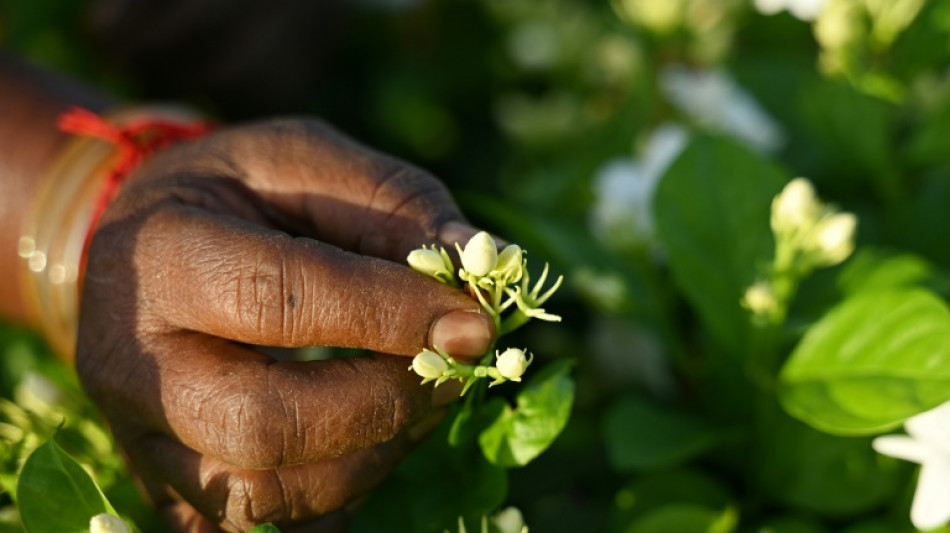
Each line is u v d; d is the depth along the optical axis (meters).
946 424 0.49
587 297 0.58
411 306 0.44
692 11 0.72
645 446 0.54
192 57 0.79
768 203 0.56
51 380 0.54
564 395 0.47
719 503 0.54
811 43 0.78
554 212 0.69
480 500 0.48
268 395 0.44
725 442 0.55
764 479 0.54
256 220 0.48
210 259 0.45
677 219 0.56
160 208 0.47
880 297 0.50
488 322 0.44
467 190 0.85
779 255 0.52
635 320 0.57
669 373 0.60
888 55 0.63
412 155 0.89
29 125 0.56
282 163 0.48
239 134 0.49
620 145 0.69
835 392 0.50
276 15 0.81
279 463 0.45
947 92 0.63
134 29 0.77
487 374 0.44
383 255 0.47
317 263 0.44
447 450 0.49
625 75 0.79
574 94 0.85
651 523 0.52
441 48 0.93
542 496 0.58
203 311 0.45
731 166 0.56
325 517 0.48
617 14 0.81
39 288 0.53
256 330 0.44
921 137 0.61
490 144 0.89
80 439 0.52
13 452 0.50
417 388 0.45
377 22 0.94
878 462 0.52
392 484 0.52
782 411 0.53
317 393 0.44
